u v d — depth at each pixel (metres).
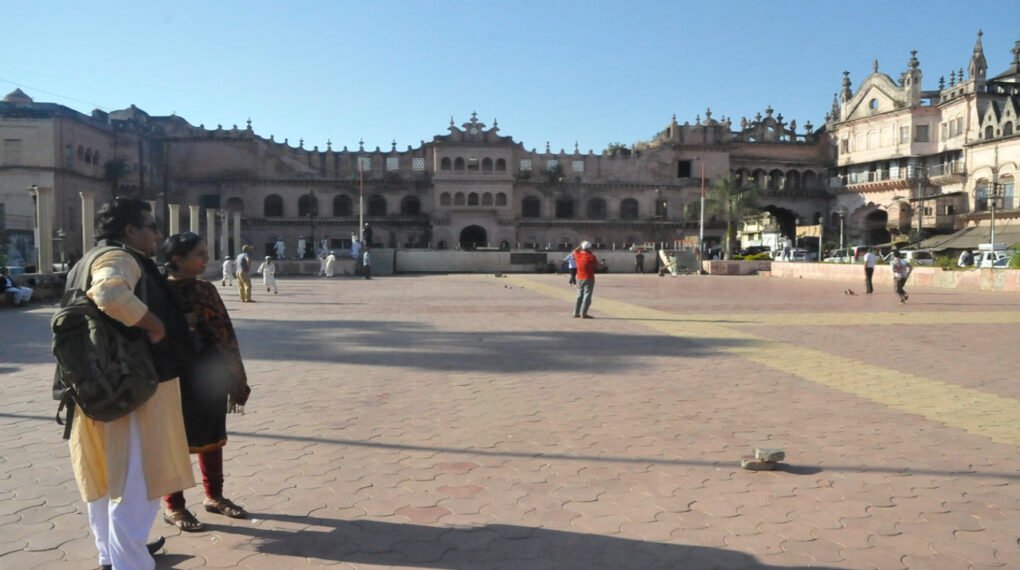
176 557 4.26
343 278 44.97
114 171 62.59
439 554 4.30
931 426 7.30
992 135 59.97
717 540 4.51
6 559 4.22
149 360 3.86
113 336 3.75
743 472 5.83
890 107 68.88
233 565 4.16
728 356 11.93
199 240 4.74
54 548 4.39
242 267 23.39
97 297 3.57
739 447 6.54
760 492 5.37
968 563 4.20
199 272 4.79
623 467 5.96
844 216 73.94
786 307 22.16
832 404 8.32
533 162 74.44
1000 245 49.66
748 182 73.62
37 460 6.08
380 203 73.06
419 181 72.75
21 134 54.34
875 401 8.48
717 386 9.38
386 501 5.16
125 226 4.05
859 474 5.79
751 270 52.72
